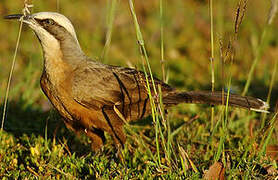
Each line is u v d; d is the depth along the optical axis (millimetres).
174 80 17625
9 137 12500
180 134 13039
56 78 11086
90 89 11141
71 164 10656
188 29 22391
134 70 11883
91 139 11906
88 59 11711
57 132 13203
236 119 14344
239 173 10078
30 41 19516
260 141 12227
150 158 11375
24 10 10102
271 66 19250
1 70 17547
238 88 16797
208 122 13398
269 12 11211
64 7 22281
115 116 11461
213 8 23312
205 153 11945
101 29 21594
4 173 10602
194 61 19781
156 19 22688
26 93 15141
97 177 9961
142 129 13516
